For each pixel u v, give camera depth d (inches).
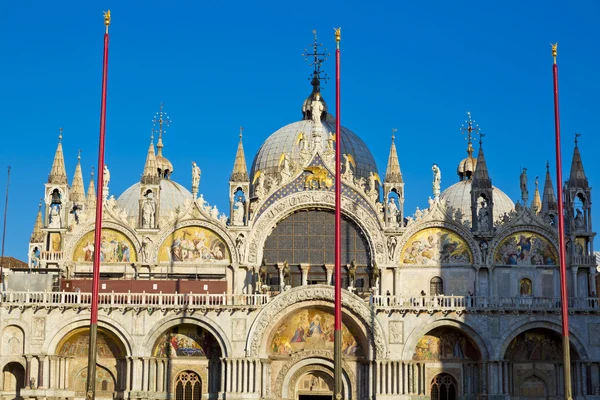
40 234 5275.6
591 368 3828.7
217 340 3848.4
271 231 4106.8
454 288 4023.1
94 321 3147.1
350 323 3880.4
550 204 4734.3
